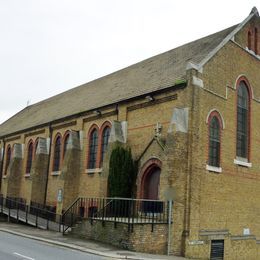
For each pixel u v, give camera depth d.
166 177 19.27
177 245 18.77
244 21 24.36
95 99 29.44
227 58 22.77
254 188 23.59
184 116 20.20
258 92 24.95
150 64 28.94
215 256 20.47
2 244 17.42
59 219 26.14
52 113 34.94
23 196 34.84
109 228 18.80
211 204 20.64
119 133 23.95
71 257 14.80
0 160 40.16
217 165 21.42
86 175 27.19
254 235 23.17
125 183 22.09
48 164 32.12
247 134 23.84
